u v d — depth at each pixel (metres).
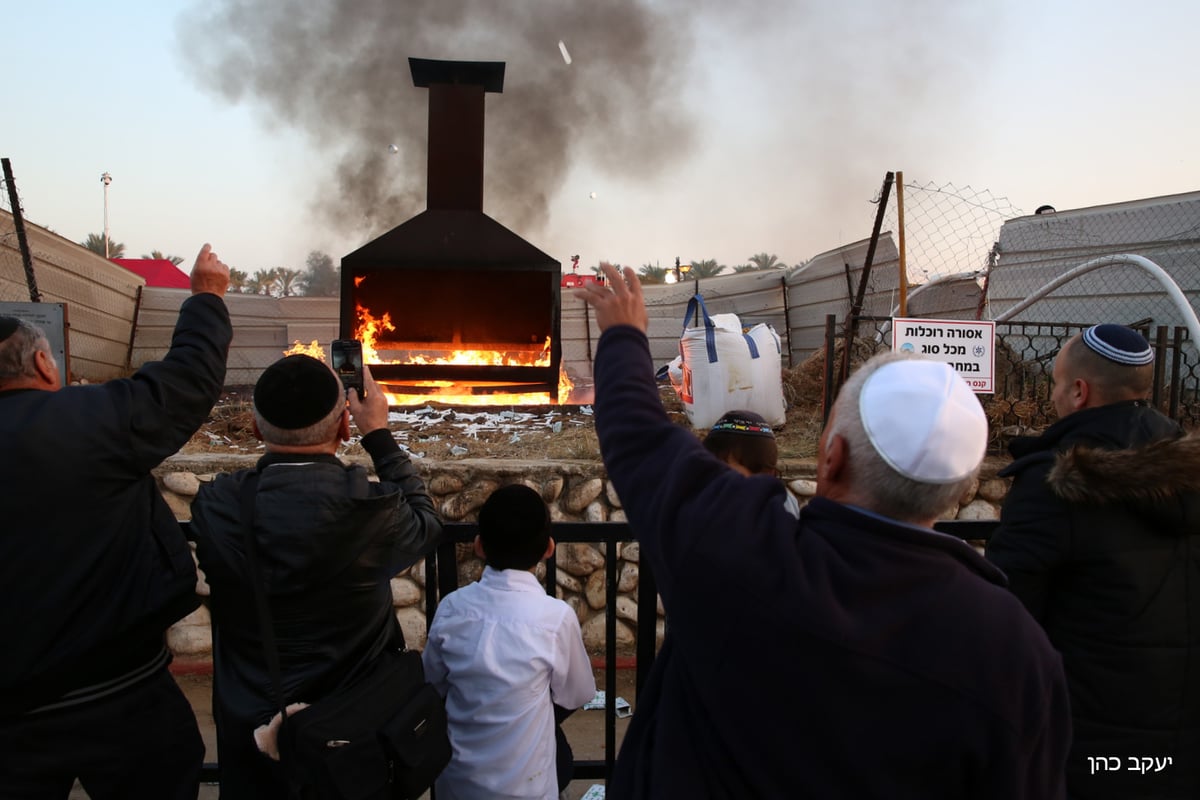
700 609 1.06
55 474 1.57
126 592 1.69
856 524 1.08
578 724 3.58
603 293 1.42
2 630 1.55
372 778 1.54
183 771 1.88
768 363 4.91
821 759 1.01
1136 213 6.43
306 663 1.63
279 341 9.04
